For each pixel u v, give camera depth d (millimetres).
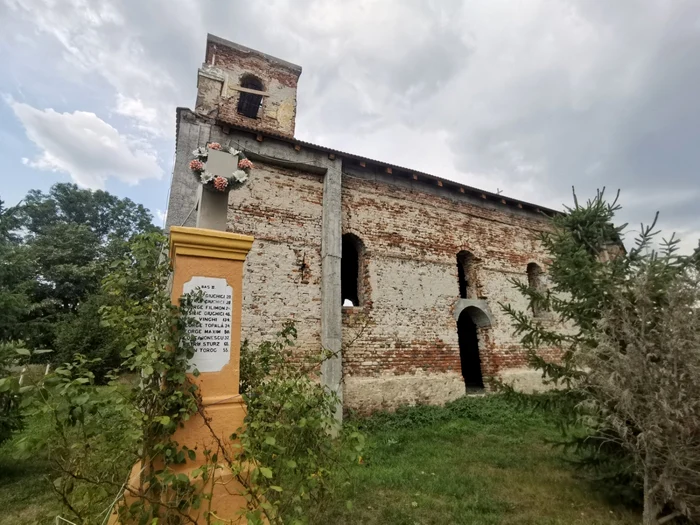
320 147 9172
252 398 3133
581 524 3922
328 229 8805
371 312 9188
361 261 9602
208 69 10812
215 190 4023
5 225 10305
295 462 2691
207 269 3330
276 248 8352
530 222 13133
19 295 6480
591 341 4434
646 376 3639
